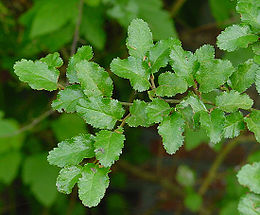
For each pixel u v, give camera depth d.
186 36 0.82
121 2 0.64
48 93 0.84
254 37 0.38
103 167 0.36
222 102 0.37
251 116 0.37
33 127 0.79
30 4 0.79
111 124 0.37
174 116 0.37
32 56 0.75
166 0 0.87
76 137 0.36
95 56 0.77
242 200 0.37
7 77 0.83
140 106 0.37
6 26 0.77
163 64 0.38
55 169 0.76
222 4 0.62
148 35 0.38
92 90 0.37
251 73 0.38
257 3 0.38
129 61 0.38
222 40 0.38
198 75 0.38
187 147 0.57
